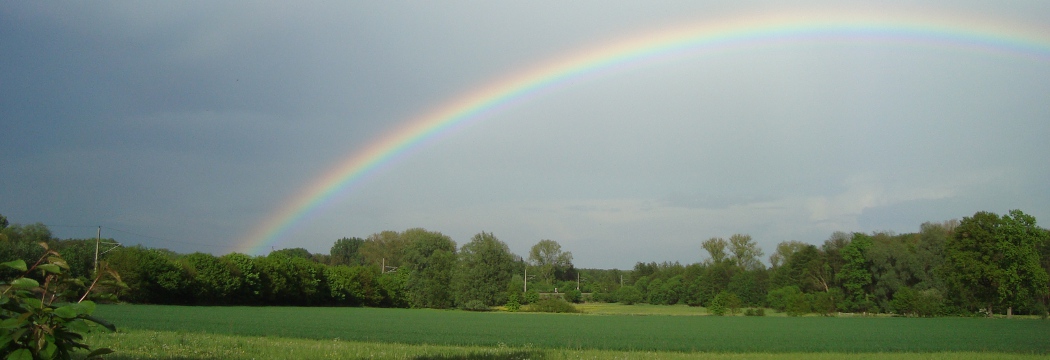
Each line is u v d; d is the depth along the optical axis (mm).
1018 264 78688
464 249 106188
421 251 110312
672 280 132875
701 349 33312
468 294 102250
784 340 41625
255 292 91188
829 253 102125
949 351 33188
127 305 71688
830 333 51438
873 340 42406
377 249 163875
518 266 161750
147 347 19719
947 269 83875
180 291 80500
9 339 4203
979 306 83438
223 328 40375
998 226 79812
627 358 21688
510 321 68438
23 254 58750
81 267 70625
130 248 76312
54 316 4527
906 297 89250
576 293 141875
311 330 41375
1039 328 59844
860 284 96188
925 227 120688
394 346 26719
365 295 109750
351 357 18344
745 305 111500
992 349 34625
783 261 131875
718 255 136875
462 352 22359
